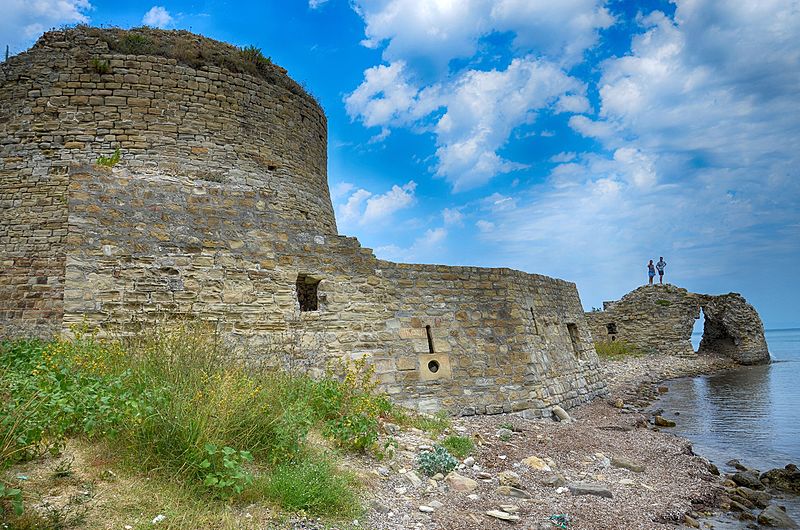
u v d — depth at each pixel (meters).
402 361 11.94
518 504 7.07
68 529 4.45
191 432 5.78
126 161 15.13
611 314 34.78
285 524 5.30
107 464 5.61
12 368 8.09
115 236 9.98
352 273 11.98
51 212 14.59
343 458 7.33
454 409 12.05
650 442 11.77
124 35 16.36
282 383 8.69
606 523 6.86
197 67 16.50
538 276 15.80
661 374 27.34
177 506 5.10
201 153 16.05
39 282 14.15
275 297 11.07
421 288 12.61
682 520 7.54
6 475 4.94
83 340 8.95
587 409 15.45
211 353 8.59
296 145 18.50
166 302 10.12
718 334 37.72
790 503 8.99
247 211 11.19
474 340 12.77
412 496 6.81
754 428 14.65
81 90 15.34
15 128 15.23
